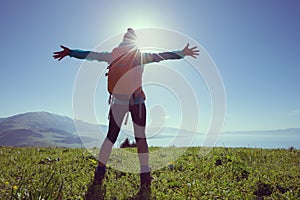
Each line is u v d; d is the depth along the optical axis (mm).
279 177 2922
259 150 4945
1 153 4609
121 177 3047
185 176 3018
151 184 2686
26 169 3268
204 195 2420
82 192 2451
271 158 4195
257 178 2855
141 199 2328
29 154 4559
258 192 2545
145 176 2551
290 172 3162
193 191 2523
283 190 2598
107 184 2686
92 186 2521
